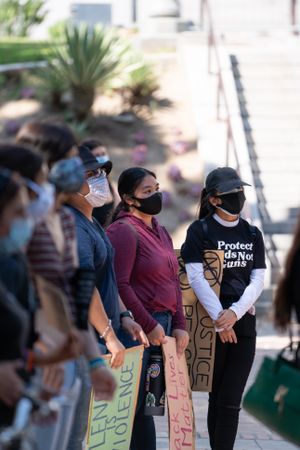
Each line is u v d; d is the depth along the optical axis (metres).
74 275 7.00
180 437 9.82
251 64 30.69
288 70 30.50
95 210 10.97
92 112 28.91
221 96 29.00
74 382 6.76
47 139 6.86
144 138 28.03
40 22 41.44
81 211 8.89
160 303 9.95
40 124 6.95
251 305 10.52
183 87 30.97
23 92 29.86
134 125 28.70
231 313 10.33
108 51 28.48
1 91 30.42
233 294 10.52
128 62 29.34
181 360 10.09
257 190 25.88
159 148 27.73
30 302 5.93
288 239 23.72
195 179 26.42
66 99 29.22
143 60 29.98
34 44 35.81
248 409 7.30
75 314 6.86
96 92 28.56
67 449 8.48
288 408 6.97
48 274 6.25
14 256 5.74
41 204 5.96
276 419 7.05
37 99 29.70
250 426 12.73
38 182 6.06
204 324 10.55
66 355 6.10
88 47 28.36
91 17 40.56
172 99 30.22
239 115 28.03
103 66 28.19
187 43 32.84
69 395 6.32
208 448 11.63
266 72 30.48
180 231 24.56
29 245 6.24
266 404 7.11
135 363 9.21
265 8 41.22
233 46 33.91
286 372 7.08
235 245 10.55
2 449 5.40
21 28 40.91
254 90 29.78
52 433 6.21
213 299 10.37
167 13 35.53
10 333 5.41
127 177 10.11
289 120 28.48
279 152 27.22
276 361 7.21
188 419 9.95
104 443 8.97
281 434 7.05
